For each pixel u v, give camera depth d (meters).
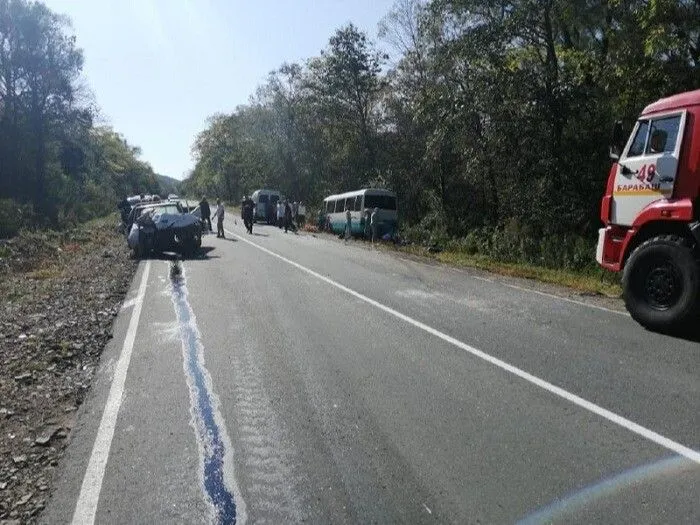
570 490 3.98
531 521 3.64
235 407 5.63
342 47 39.75
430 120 24.89
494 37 21.30
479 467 4.34
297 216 40.06
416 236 26.77
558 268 16.69
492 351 7.37
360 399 5.77
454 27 23.84
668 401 5.54
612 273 14.02
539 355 7.16
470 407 5.51
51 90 45.81
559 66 21.62
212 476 4.31
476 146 23.05
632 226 8.77
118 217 51.75
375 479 4.21
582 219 20.28
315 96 44.22
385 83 38.84
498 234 21.12
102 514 3.87
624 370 6.51
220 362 7.10
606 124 20.33
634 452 4.51
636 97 17.39
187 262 17.73
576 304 10.55
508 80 20.73
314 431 5.05
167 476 4.34
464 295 11.57
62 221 40.62
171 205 21.34
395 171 35.50
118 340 8.35
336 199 32.16
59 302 11.78
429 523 3.66
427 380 6.31
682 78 16.72
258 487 4.14
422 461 4.46
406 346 7.69
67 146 51.62
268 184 58.69
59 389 6.43
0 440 5.15
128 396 6.01
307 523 3.69
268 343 7.94
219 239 26.45
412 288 12.45
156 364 7.09
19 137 46.19
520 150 21.22
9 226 30.64
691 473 4.18
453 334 8.30
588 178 20.61
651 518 3.63
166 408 5.65
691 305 7.79
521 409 5.43
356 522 3.69
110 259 20.00
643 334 8.16
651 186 8.58
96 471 4.45
